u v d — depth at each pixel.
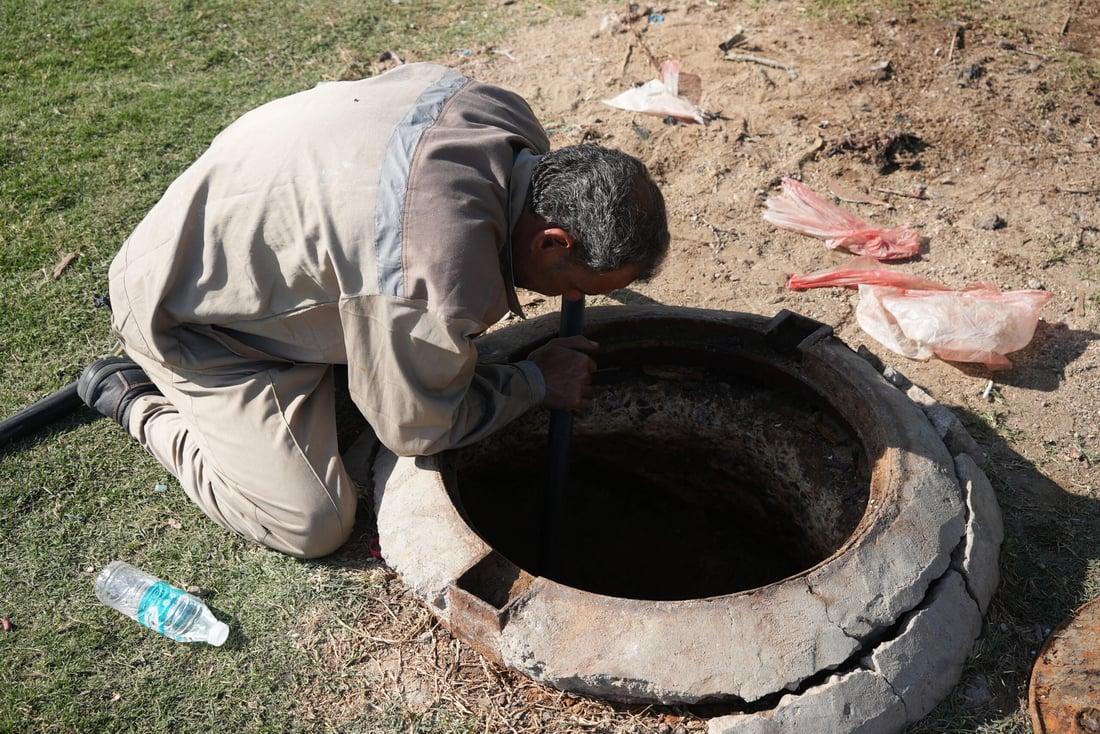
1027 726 2.05
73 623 2.33
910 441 2.31
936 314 3.08
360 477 2.53
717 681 1.92
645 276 2.18
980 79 4.35
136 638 2.30
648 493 3.06
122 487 2.69
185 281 2.28
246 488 2.38
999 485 2.66
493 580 2.10
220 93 4.42
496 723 2.07
